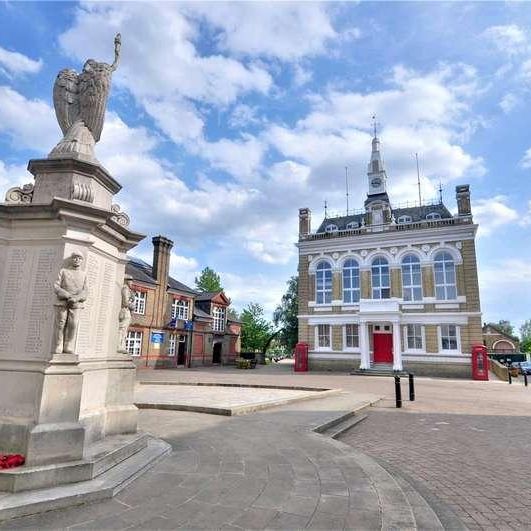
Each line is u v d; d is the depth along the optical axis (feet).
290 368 123.34
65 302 15.16
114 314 19.86
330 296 105.40
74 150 18.02
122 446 16.26
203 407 31.22
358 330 100.07
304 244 109.81
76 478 13.37
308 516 11.78
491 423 32.19
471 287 90.27
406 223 99.66
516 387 67.46
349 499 13.16
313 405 36.78
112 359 19.17
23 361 15.20
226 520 11.41
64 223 16.16
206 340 132.36
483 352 84.84
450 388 62.59
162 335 111.04
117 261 20.49
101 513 11.71
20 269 16.33
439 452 22.86
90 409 17.12
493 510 14.42
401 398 44.16
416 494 14.30
